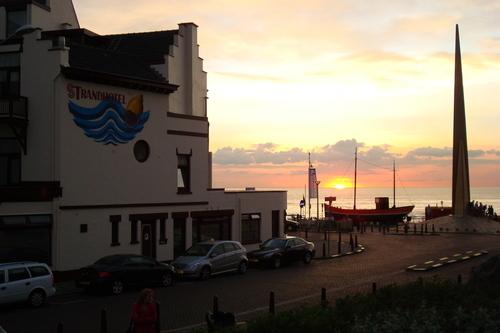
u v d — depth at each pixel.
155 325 12.52
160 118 33.41
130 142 31.52
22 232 26.98
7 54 29.00
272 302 17.12
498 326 11.43
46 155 28.09
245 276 29.94
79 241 28.56
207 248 29.42
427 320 11.59
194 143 35.72
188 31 39.97
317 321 11.70
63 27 36.78
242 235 39.19
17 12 33.91
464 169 69.50
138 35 40.62
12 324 18.20
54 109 28.09
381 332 11.05
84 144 29.12
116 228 30.58
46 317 19.33
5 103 27.45
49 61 28.23
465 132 69.56
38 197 27.23
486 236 56.12
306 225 65.69
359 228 68.81
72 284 26.73
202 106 41.72
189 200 35.16
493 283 17.03
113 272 24.05
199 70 41.22
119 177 30.83
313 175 52.12
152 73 34.91
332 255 38.78
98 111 29.81
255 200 40.31
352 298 14.89
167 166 33.75
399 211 86.38
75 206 28.48
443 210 79.81
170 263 31.12
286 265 34.84
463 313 12.11
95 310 20.59
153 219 32.78
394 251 41.94
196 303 21.84
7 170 29.02
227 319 13.88
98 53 32.91
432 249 42.91
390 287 15.50
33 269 21.34
